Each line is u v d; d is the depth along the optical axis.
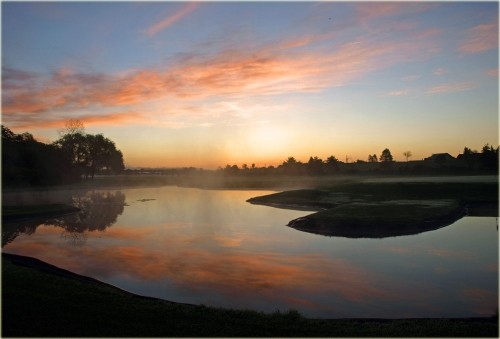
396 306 16.16
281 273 21.42
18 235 34.91
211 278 20.39
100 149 144.88
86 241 31.58
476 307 16.02
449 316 15.02
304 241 31.44
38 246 29.44
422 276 20.81
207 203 67.69
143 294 17.72
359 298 17.20
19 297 12.88
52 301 12.76
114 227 39.50
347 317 14.91
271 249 28.14
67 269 22.23
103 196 86.00
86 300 13.19
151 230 37.28
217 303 16.56
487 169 122.00
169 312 12.48
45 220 45.34
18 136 99.75
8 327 10.62
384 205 48.72
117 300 13.51
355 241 31.47
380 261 24.36
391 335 10.94
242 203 67.44
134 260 24.48
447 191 62.16
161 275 20.92
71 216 49.09
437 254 26.45
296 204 62.06
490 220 42.81
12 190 88.75
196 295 17.59
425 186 66.56
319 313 15.37
